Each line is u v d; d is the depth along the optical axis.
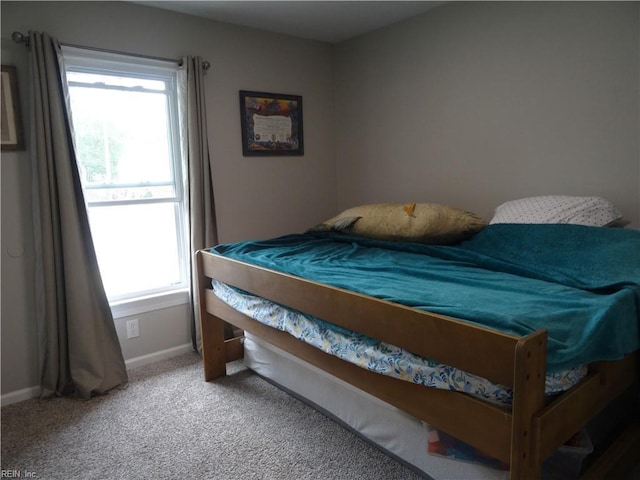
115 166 2.60
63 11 2.31
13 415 2.18
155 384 2.48
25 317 2.34
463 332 1.12
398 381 1.38
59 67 2.24
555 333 1.17
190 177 2.75
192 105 2.70
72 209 2.29
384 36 3.07
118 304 2.62
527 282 1.66
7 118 2.19
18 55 2.20
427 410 1.29
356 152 3.42
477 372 1.10
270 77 3.15
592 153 2.17
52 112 2.22
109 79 2.52
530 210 2.13
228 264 2.17
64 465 1.79
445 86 2.75
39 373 2.38
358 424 1.87
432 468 1.59
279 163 3.26
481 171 2.64
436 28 2.75
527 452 1.05
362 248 2.45
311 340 1.68
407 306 1.32
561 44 2.21
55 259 2.29
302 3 2.61
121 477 1.71
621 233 1.76
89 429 2.04
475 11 2.54
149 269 2.82
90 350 2.35
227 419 2.10
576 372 1.23
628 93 2.02
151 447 1.89
